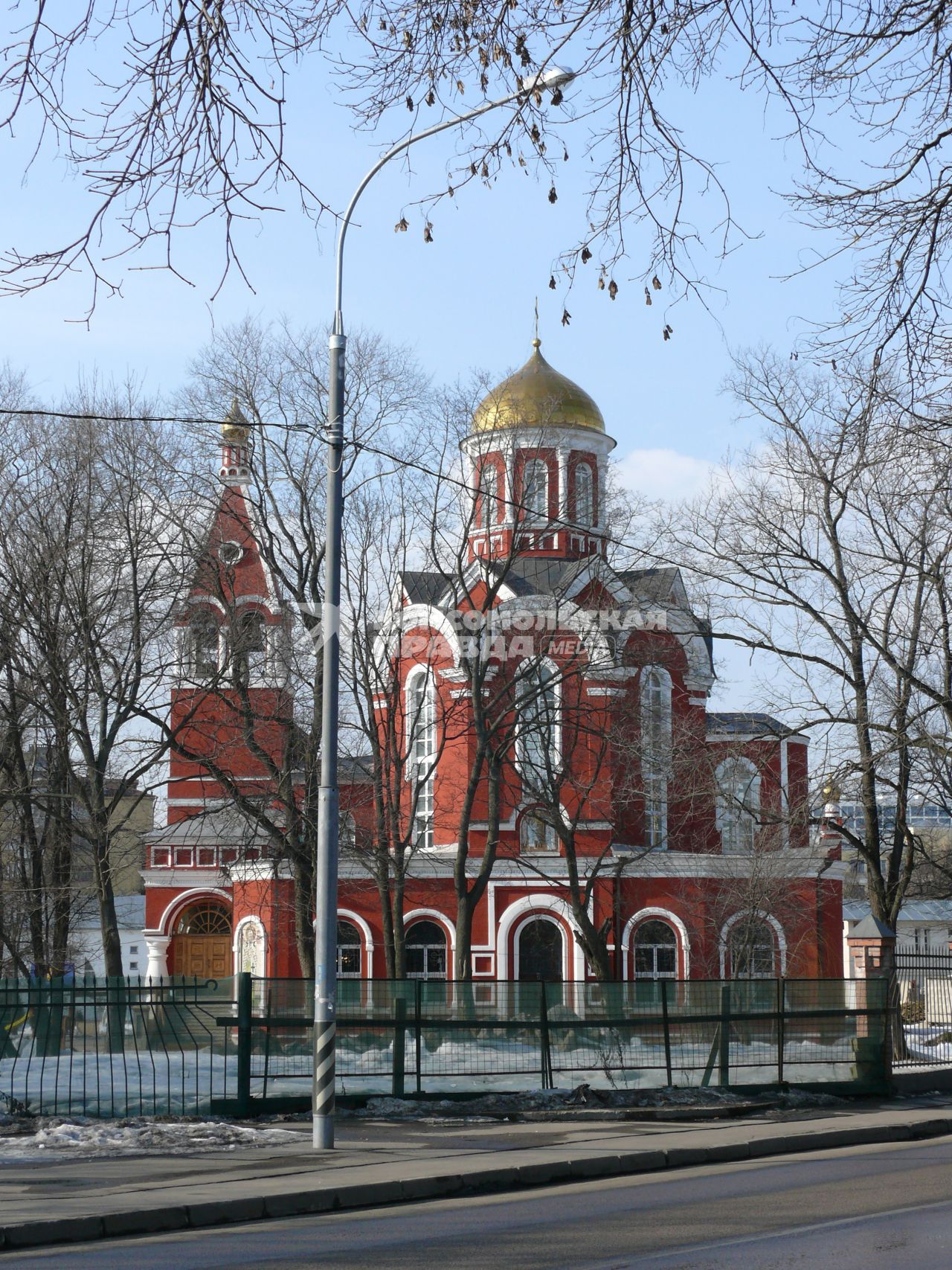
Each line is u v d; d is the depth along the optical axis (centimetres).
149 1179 1378
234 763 4297
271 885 4138
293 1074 1977
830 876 4350
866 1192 1347
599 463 4622
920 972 2748
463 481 3800
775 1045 2338
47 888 3481
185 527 3381
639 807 4306
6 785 3606
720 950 4184
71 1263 1021
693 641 4416
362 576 3572
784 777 4353
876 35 884
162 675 3428
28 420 3456
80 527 3416
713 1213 1220
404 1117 1920
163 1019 1959
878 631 2952
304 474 3506
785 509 3175
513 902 4119
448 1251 1048
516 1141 1709
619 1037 2223
